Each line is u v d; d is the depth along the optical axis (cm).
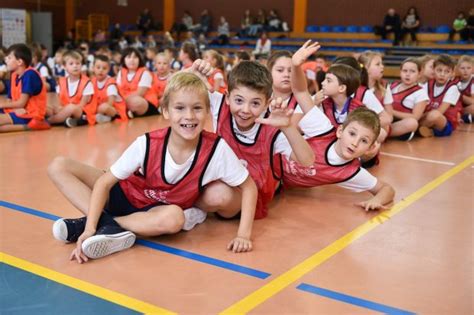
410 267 246
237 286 220
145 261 243
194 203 287
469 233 297
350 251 264
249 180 270
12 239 264
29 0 2273
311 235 286
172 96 238
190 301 205
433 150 557
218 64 761
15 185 361
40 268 231
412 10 1755
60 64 1152
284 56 373
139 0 2312
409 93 611
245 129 296
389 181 414
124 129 648
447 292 220
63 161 280
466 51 1653
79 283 218
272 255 255
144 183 267
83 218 259
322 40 1897
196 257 250
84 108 668
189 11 2206
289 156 304
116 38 2106
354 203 352
